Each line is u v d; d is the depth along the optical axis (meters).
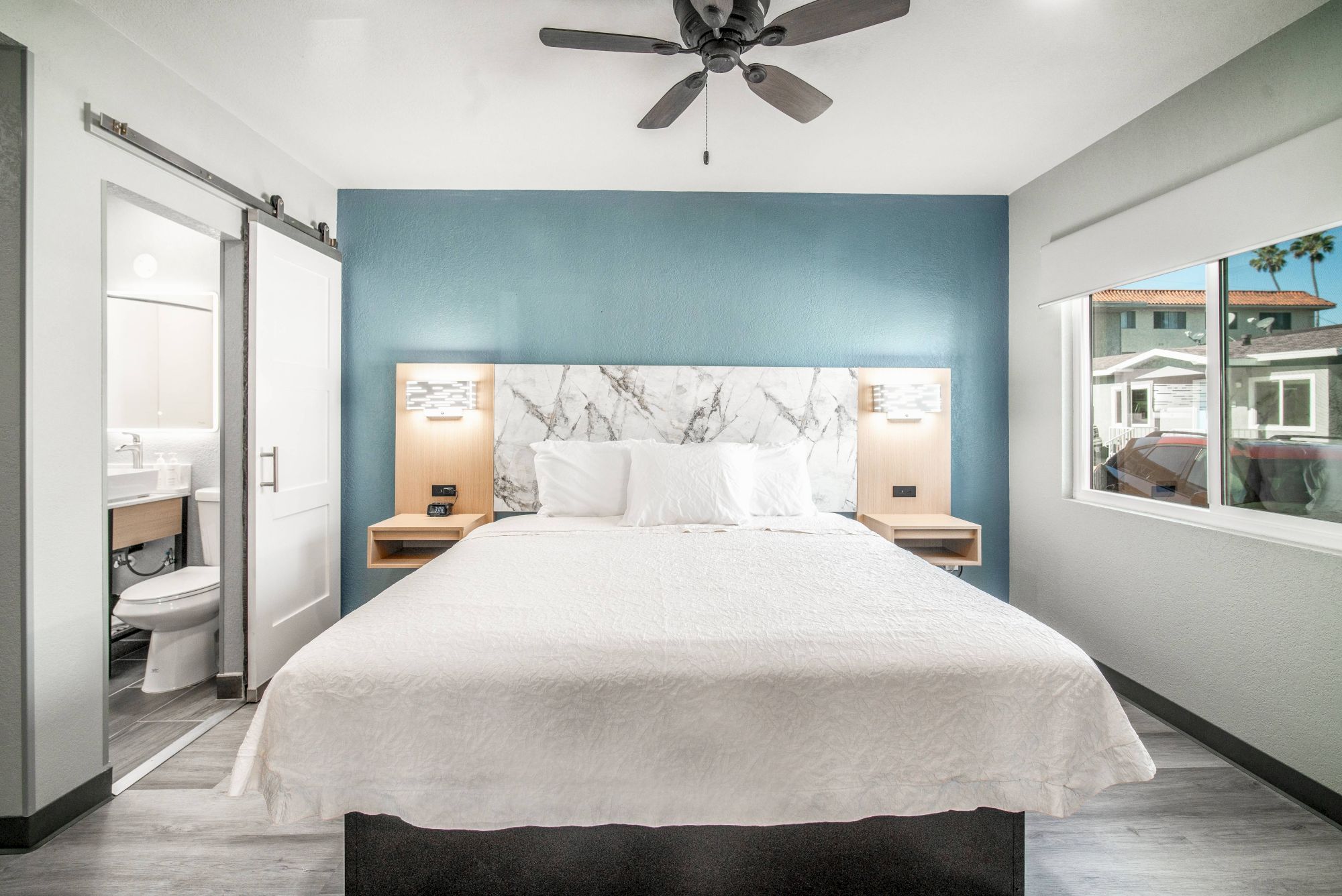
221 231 2.49
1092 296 3.01
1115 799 1.94
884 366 3.46
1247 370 2.18
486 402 3.33
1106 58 2.14
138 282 3.37
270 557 2.72
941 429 3.43
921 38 2.03
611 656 1.38
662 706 1.32
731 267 3.41
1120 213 2.62
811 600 1.73
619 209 3.38
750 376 3.37
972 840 1.45
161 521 3.16
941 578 1.97
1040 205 3.19
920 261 3.45
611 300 3.39
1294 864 1.65
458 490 3.34
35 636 1.71
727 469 2.91
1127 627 2.65
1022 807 1.33
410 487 3.33
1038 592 3.26
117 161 1.99
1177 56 2.12
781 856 1.43
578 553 2.31
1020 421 3.38
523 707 1.32
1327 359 1.91
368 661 1.36
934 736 1.34
